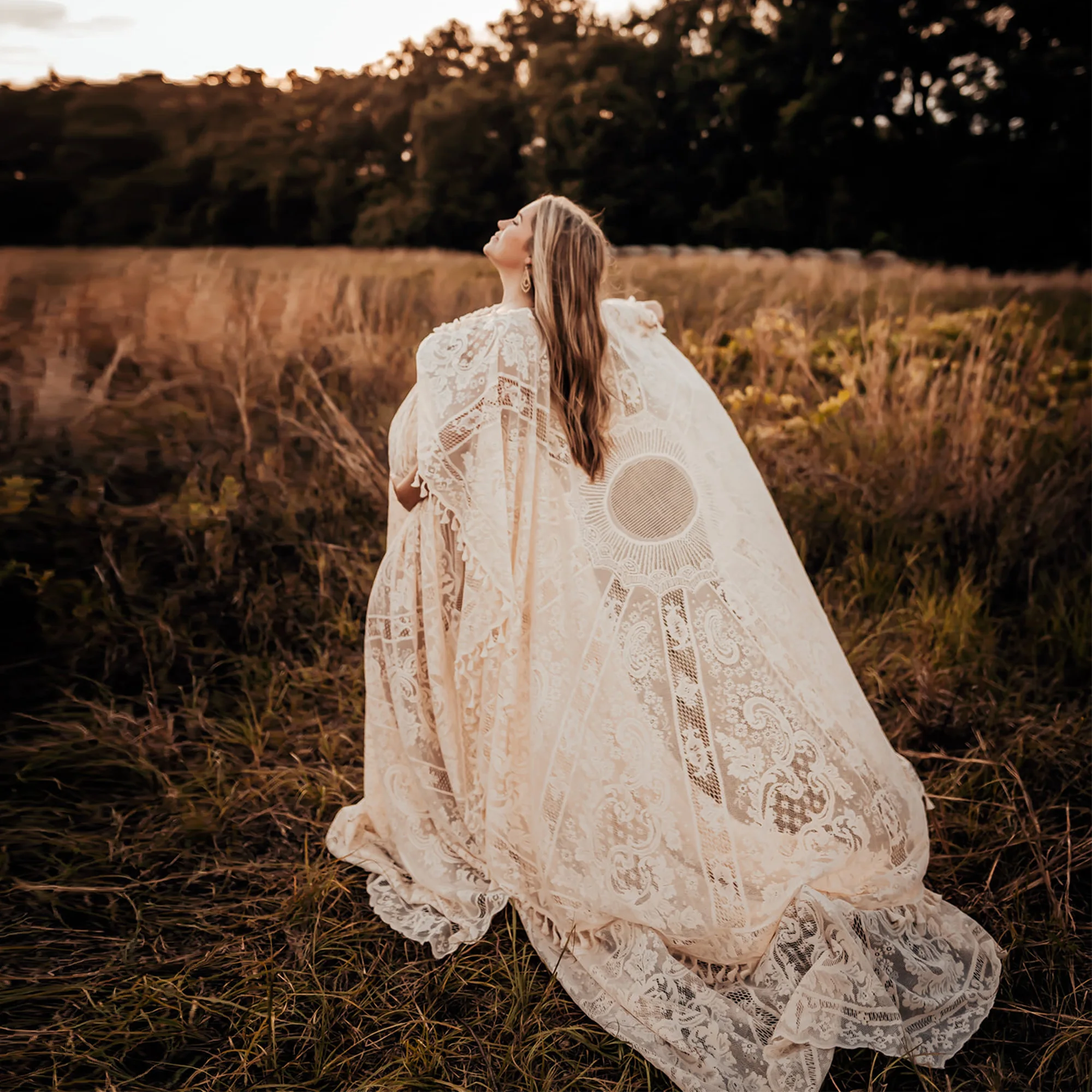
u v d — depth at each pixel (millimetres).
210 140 30719
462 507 1909
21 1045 1653
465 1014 1785
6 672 2686
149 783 2391
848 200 27984
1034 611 3182
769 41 29406
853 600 3230
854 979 1688
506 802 1939
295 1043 1713
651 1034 1690
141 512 3162
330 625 3045
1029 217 25609
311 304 5172
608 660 1865
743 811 1803
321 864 2158
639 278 8539
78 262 7410
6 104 21281
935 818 2354
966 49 26016
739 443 2088
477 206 34969
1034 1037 1752
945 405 4211
